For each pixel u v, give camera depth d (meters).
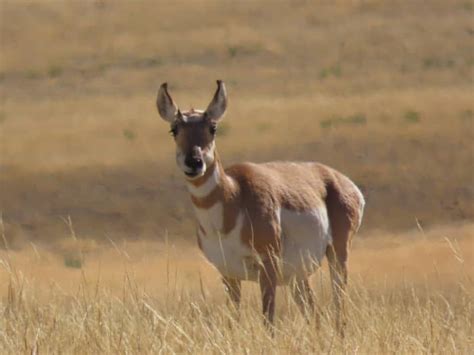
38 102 159.75
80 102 158.12
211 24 194.50
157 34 190.62
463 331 35.66
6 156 124.31
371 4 197.25
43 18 199.75
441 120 129.25
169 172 114.94
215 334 34.59
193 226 102.19
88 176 114.81
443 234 95.19
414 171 112.75
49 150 127.00
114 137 132.38
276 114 139.38
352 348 34.12
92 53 183.62
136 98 159.25
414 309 39.28
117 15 199.88
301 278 42.16
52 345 34.41
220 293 52.41
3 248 95.25
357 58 175.00
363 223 101.06
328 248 43.81
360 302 39.56
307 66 173.12
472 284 52.47
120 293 46.88
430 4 194.88
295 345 34.31
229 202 39.38
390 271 74.62
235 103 148.88
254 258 39.81
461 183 109.38
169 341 34.34
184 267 77.88
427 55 174.12
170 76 171.75
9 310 38.09
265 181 40.66
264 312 39.28
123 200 108.69
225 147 123.69
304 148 122.12
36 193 111.00
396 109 137.88
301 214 41.59
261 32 189.12
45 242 98.31
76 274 74.00
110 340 34.44
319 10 197.12
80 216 105.12
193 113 39.38
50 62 179.62
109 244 96.06
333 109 140.75
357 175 113.00
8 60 180.88
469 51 175.50
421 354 33.62
